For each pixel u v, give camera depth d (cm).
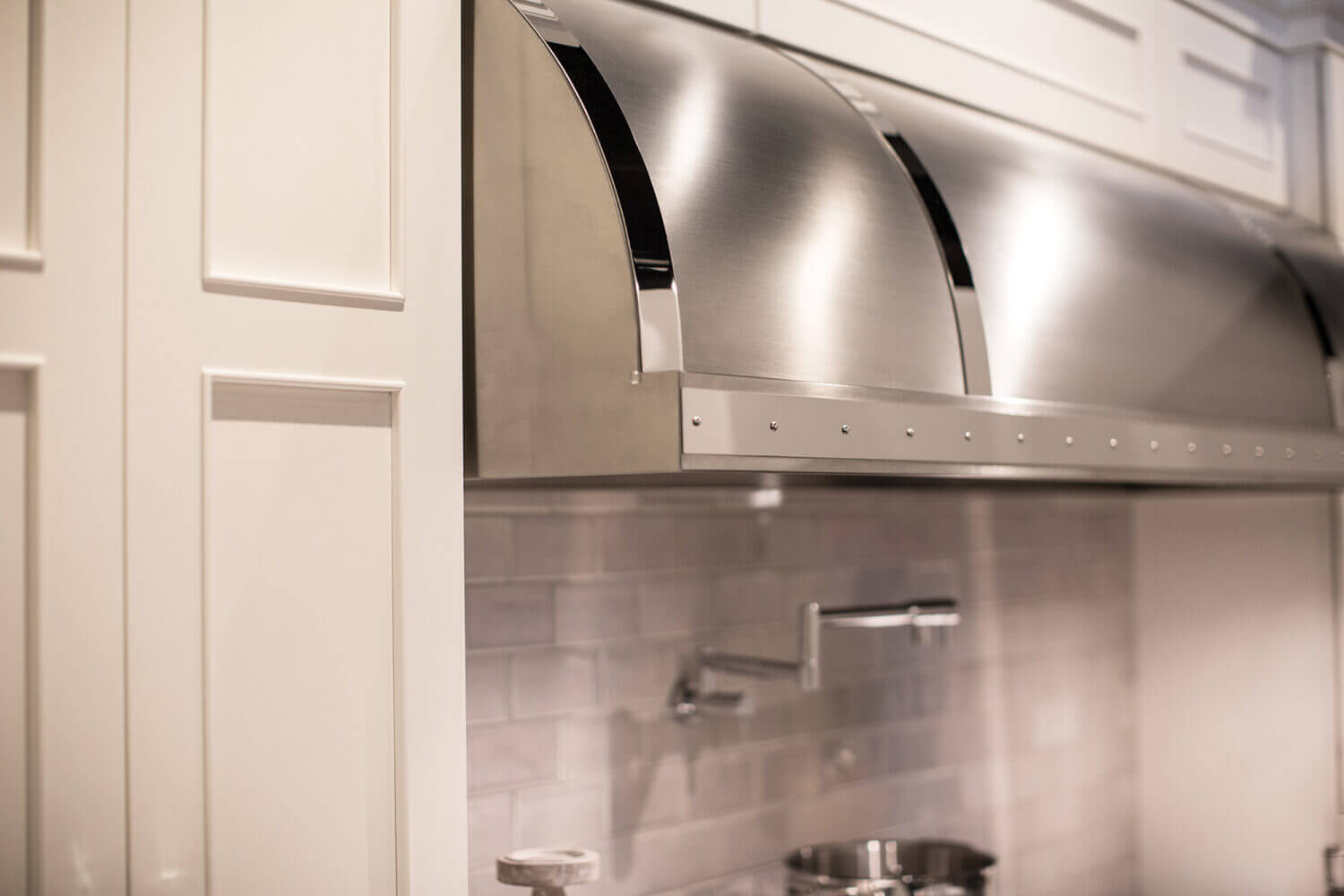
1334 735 209
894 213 119
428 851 102
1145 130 187
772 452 98
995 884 163
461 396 105
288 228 97
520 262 108
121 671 88
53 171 86
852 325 110
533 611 149
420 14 105
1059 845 223
